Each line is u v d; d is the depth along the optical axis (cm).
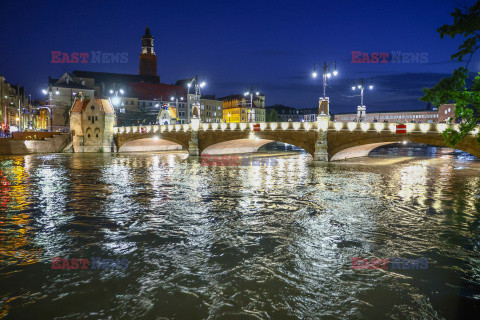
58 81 10838
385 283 1212
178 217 2059
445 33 870
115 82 12812
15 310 1059
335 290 1167
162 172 4203
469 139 3634
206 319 1010
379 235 1716
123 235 1734
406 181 3388
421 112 10631
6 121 9712
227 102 14575
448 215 2077
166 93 13088
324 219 2003
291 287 1189
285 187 3052
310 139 5228
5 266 1371
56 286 1204
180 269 1333
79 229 1836
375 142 4584
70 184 3266
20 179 3600
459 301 1094
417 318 1008
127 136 8144
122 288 1188
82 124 8138
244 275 1277
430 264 1366
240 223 1931
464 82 1059
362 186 3094
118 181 3450
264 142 7244
